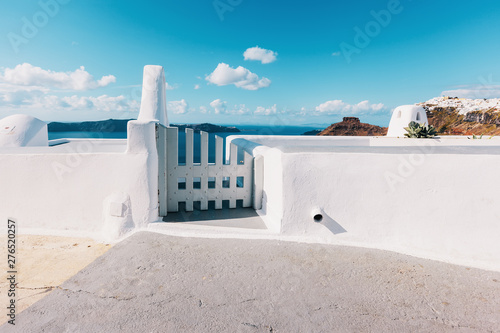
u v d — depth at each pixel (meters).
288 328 2.40
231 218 4.93
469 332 2.45
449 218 4.07
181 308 2.60
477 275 3.50
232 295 2.84
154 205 4.55
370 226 4.23
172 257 3.59
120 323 2.38
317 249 3.96
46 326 2.30
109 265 3.36
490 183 3.97
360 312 2.66
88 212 4.43
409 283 3.22
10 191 4.40
